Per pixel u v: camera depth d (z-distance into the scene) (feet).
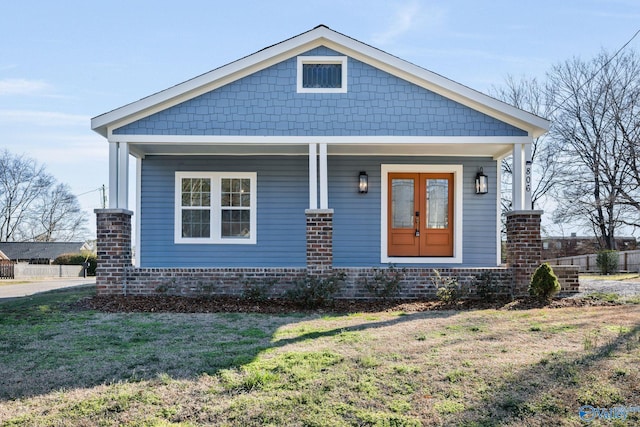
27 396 14.11
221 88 32.35
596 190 82.84
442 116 32.53
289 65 32.60
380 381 14.69
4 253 141.08
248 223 38.78
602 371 14.90
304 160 38.99
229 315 25.57
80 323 23.63
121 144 31.76
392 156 38.88
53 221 159.53
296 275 30.78
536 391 13.75
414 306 28.02
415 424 12.17
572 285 30.63
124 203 31.53
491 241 38.73
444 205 39.45
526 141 32.19
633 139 76.13
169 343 19.60
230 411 12.93
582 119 83.25
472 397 13.56
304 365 16.07
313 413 12.75
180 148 36.14
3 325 23.32
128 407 13.26
